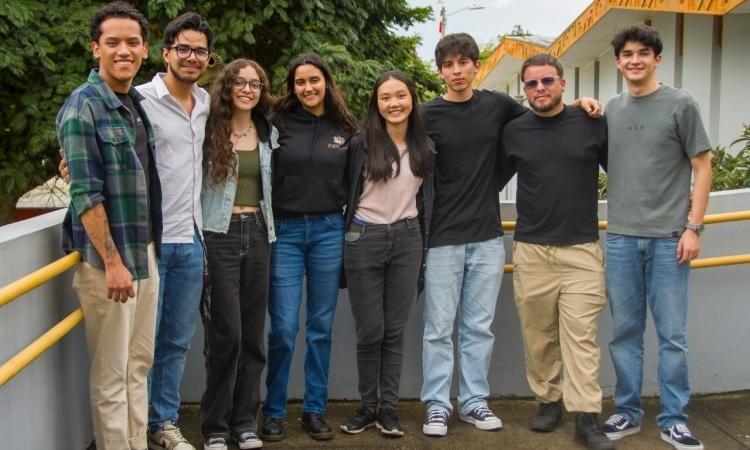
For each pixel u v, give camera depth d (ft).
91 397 10.16
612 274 12.32
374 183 12.00
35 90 23.18
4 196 24.99
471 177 12.49
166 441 11.44
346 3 27.63
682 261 11.66
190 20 10.61
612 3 28.63
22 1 23.29
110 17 9.57
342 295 14.14
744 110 23.90
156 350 11.47
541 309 12.67
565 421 13.26
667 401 12.25
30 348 8.73
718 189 18.72
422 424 13.17
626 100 11.98
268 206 11.49
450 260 12.62
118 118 9.64
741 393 14.37
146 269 9.90
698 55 26.08
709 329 14.21
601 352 14.35
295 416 13.53
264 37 27.25
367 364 12.53
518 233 12.78
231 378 11.68
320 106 12.05
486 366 13.06
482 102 12.54
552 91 11.96
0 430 8.76
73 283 10.11
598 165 12.55
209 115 11.23
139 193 9.79
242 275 11.52
